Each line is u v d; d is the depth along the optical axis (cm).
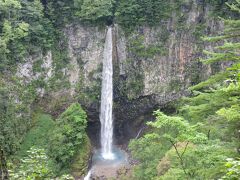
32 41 4284
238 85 1280
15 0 3884
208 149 1551
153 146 3125
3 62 3928
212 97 1584
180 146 2488
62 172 3794
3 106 3916
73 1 4512
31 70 4316
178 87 4569
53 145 3891
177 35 4469
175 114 4531
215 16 4259
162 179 1917
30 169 966
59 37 4559
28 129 4231
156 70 4569
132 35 4544
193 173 1723
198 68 4472
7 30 3788
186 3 4372
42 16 4341
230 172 687
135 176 3359
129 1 4378
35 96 4372
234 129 1505
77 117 4066
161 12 4425
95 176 4022
